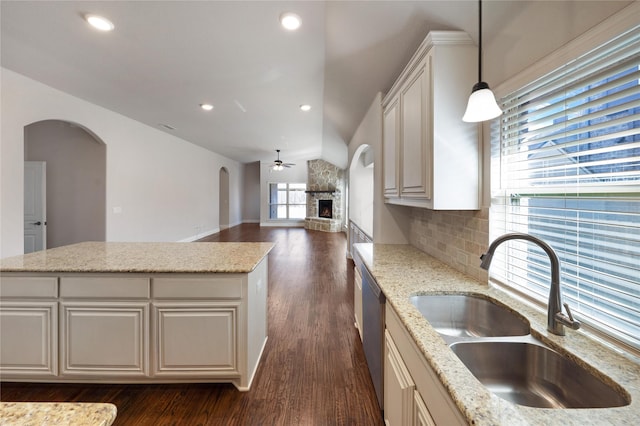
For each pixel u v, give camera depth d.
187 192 7.30
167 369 1.90
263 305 2.47
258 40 2.61
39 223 4.32
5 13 2.26
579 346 0.96
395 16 1.78
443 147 1.54
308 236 8.98
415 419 1.05
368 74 2.74
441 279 1.67
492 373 1.04
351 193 6.21
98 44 2.69
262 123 5.64
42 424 0.62
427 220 2.39
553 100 1.15
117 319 1.87
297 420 1.68
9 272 1.84
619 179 0.93
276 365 2.22
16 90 3.19
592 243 1.05
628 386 0.76
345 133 5.54
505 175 1.43
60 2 2.15
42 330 1.86
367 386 1.98
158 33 2.51
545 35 1.10
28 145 4.67
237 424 1.65
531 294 1.30
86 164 4.61
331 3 2.01
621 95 0.87
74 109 3.96
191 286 1.88
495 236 1.51
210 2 2.13
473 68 1.53
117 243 2.77
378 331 1.67
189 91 3.85
